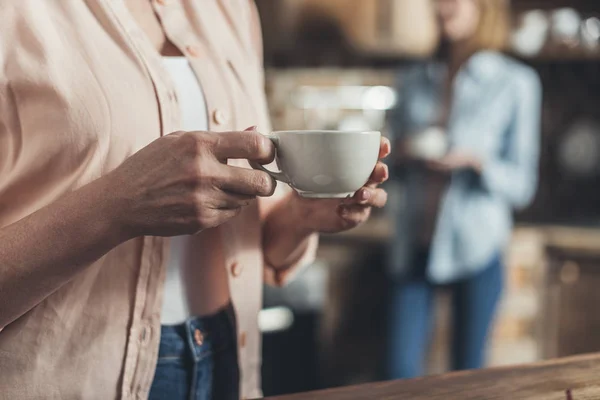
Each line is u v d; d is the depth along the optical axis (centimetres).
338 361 331
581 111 367
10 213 79
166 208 66
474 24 258
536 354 312
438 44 273
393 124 277
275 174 72
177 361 85
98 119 77
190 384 86
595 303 305
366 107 365
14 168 78
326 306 330
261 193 67
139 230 68
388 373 266
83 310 79
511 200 257
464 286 254
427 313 263
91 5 81
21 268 69
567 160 367
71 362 80
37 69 75
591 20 340
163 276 83
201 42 94
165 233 68
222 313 92
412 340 262
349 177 71
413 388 83
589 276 306
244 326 95
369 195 83
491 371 90
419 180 257
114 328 81
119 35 81
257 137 66
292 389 273
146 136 81
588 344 308
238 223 94
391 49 359
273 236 102
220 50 95
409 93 271
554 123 369
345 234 324
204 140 65
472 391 82
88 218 68
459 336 258
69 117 76
